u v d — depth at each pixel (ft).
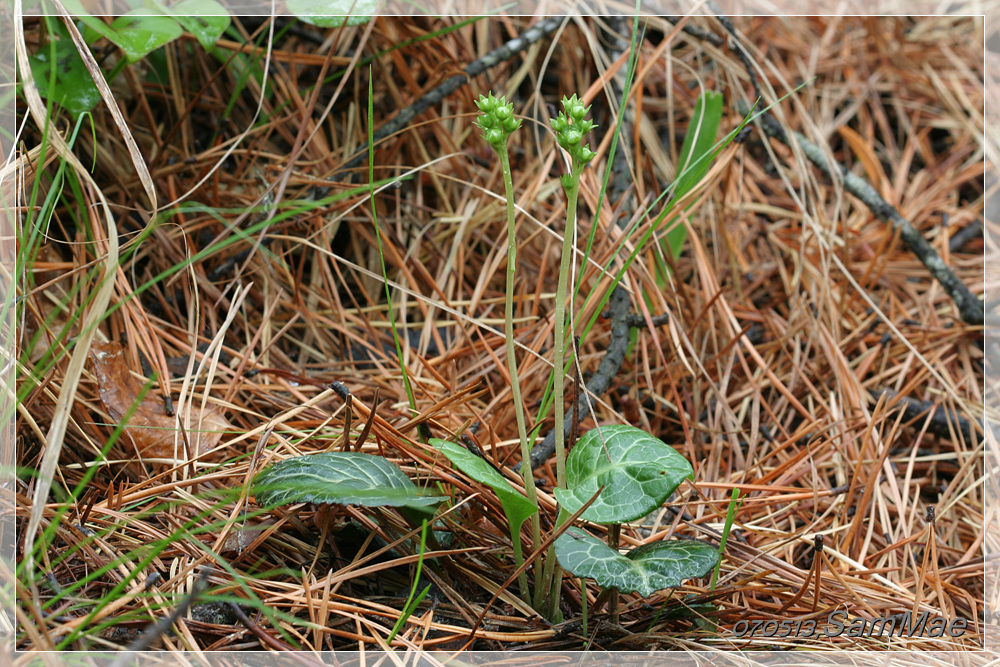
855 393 3.25
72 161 2.80
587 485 2.71
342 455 2.76
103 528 2.77
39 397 2.90
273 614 2.64
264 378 3.12
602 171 3.42
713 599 2.82
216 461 2.92
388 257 3.40
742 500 2.96
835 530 2.98
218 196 3.26
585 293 3.37
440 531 2.85
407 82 3.46
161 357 2.99
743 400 3.30
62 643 2.57
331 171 3.27
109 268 2.74
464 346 3.26
